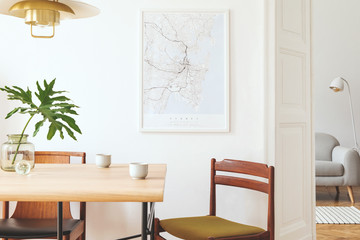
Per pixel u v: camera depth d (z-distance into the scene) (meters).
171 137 2.91
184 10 2.88
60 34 2.91
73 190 1.58
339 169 4.79
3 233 2.11
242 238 2.08
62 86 2.91
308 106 3.05
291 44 2.88
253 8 2.90
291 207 2.89
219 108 2.90
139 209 2.90
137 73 2.90
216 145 2.91
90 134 2.91
